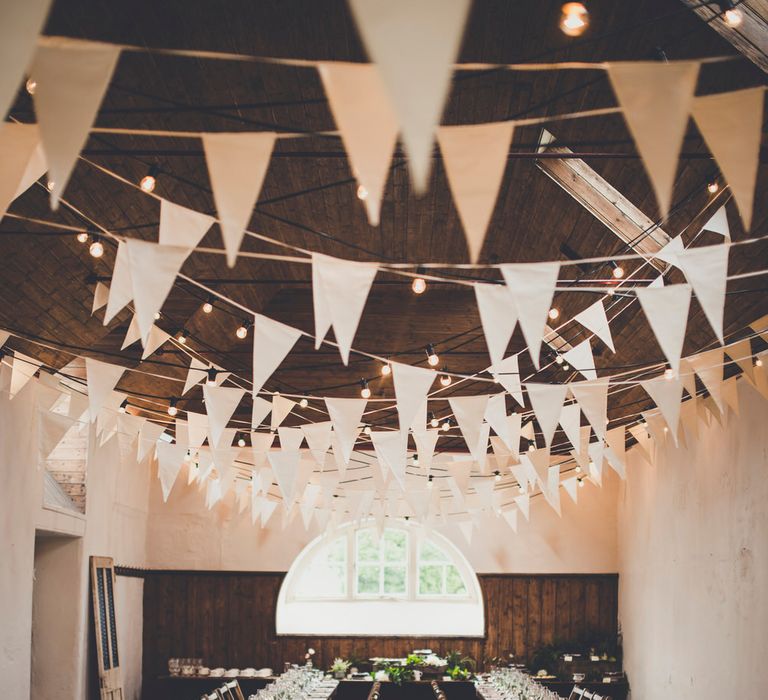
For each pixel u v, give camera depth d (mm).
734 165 2412
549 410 4688
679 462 9609
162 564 12578
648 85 2250
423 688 11914
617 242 7293
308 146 7406
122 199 6816
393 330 11828
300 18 5773
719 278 3227
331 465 9914
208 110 4070
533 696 9594
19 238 6398
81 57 2117
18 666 7574
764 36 4469
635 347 8641
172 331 9516
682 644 9336
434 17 1656
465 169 2275
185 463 12672
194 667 11961
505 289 3238
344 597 13164
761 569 7215
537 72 6094
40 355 7918
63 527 8891
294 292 11867
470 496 10266
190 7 5523
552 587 12562
